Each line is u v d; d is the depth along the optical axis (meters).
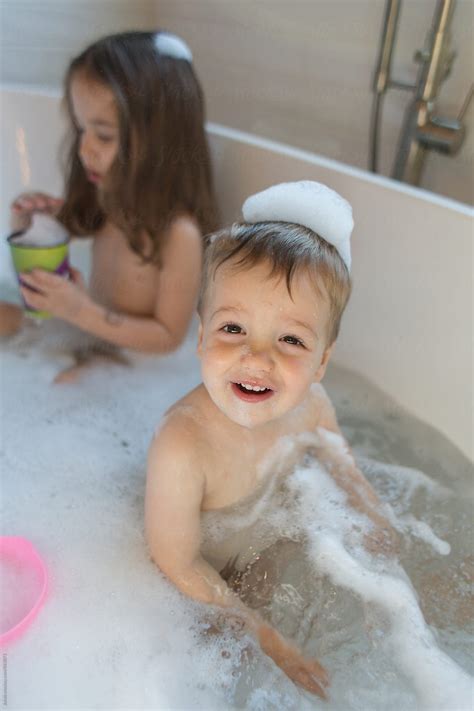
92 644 0.81
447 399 1.10
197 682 0.78
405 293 1.13
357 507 0.97
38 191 1.49
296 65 1.59
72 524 0.96
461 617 0.85
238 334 0.81
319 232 0.89
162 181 1.25
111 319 1.25
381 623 0.83
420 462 1.08
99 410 1.19
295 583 0.87
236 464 0.89
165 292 1.26
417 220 1.08
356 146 1.54
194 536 0.86
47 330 1.34
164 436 0.85
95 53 1.24
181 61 1.28
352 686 0.78
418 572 0.90
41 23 1.68
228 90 1.77
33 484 1.03
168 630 0.83
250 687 0.78
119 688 0.77
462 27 1.27
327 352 0.88
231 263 0.82
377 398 1.20
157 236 1.25
